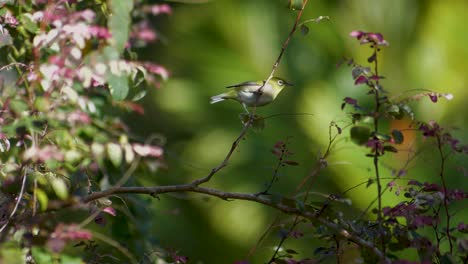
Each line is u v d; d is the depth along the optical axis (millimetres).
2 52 8328
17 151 7441
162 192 7984
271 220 16203
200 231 15953
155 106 16688
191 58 17062
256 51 16766
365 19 16531
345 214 9836
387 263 7508
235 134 16422
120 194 8750
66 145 7059
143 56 17047
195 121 16656
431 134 7836
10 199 7492
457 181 14234
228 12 16938
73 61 7426
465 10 16547
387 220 7961
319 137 15469
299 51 16469
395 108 7480
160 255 8680
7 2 8289
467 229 7965
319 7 16609
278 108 16062
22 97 7141
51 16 7285
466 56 16312
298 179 15242
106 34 6918
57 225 6941
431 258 7918
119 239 8656
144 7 8367
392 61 16438
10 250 6578
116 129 7707
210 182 15953
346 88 16094
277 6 16812
